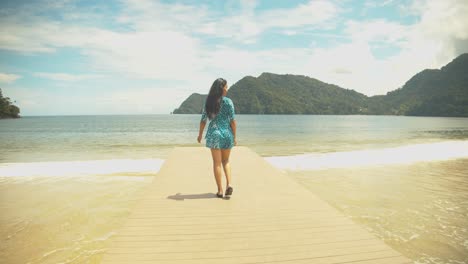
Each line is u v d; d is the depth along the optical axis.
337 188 8.41
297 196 4.59
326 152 17.41
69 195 7.69
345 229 3.29
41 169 11.12
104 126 69.00
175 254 2.69
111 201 7.21
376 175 10.16
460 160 13.34
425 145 20.44
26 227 5.57
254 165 7.12
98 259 4.39
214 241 2.97
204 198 4.45
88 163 12.51
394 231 5.36
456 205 6.82
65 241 5.00
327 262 2.55
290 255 2.68
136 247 2.82
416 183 9.03
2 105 145.50
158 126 67.75
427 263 4.21
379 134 37.00
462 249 4.65
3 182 9.09
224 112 4.27
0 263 4.24
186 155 8.74
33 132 45.66
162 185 5.23
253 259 2.60
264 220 3.56
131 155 16.75
